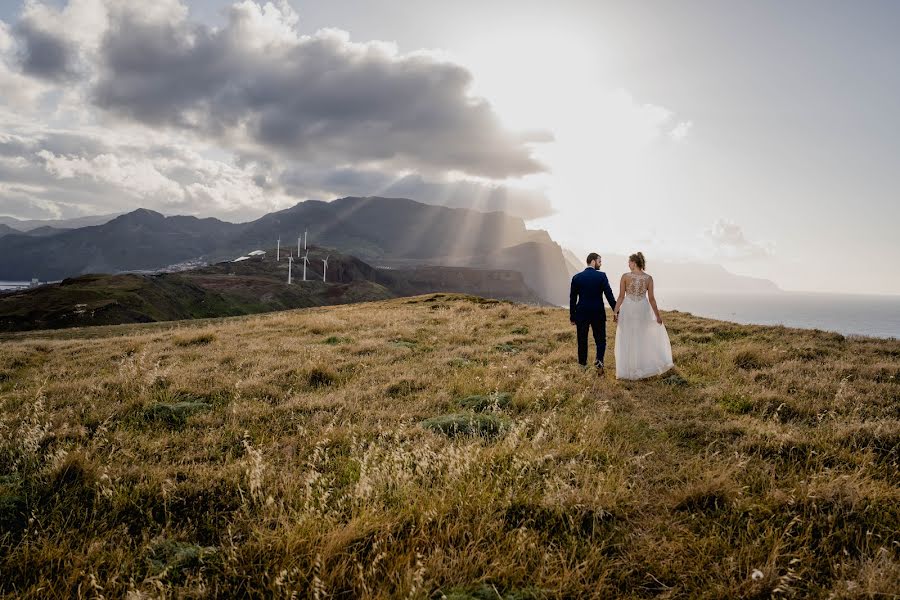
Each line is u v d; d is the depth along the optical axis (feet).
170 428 22.65
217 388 29.14
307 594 10.46
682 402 26.40
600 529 13.14
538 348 44.75
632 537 12.91
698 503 14.53
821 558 11.83
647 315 32.27
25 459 17.66
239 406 24.85
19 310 284.41
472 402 26.27
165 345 49.39
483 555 11.66
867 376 30.07
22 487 15.56
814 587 10.83
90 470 16.42
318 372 33.01
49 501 14.58
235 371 35.12
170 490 15.06
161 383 30.89
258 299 562.25
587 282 35.06
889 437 18.56
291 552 11.82
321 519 13.46
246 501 14.53
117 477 15.81
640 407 25.34
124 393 28.53
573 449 18.30
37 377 34.27
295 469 17.17
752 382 29.50
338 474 17.21
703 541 12.43
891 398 24.85
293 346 46.73
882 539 12.46
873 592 10.04
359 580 10.84
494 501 14.30
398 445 18.98
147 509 14.49
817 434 19.77
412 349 45.24
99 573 11.47
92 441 19.85
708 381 30.86
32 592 10.57
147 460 18.33
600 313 34.83
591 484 14.85
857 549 12.15
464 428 21.75
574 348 43.32
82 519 13.91
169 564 11.64
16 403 26.63
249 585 10.98
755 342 44.98
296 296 618.85
